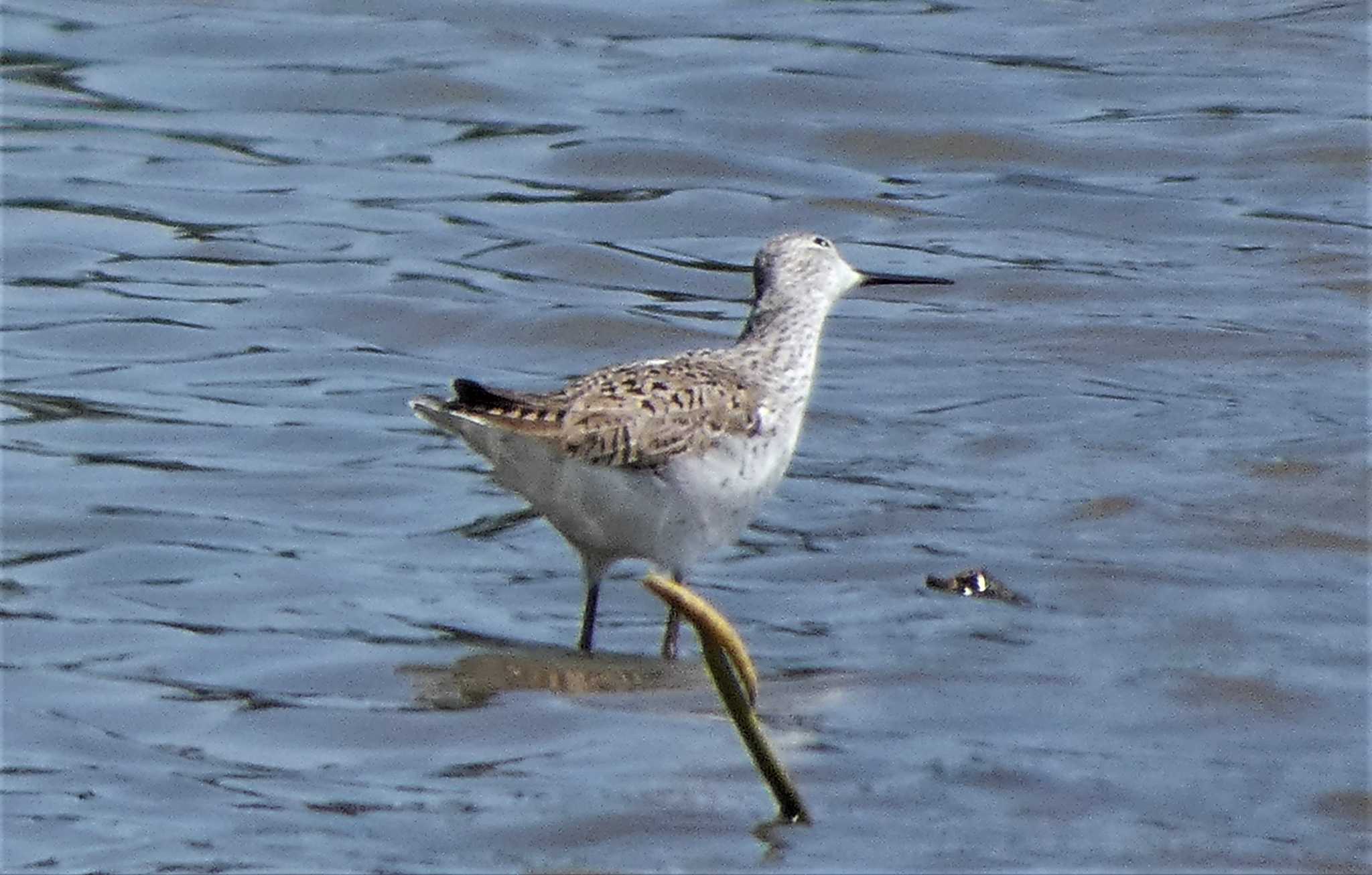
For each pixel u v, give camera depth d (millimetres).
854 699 11547
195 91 24656
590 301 19312
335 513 14750
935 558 13625
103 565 13703
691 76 24766
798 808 10172
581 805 10289
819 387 16984
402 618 12945
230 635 12586
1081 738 11055
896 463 15398
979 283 19375
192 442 16016
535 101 24250
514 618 12984
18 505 14625
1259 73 24938
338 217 21234
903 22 26828
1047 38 26219
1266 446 15406
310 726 11289
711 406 12273
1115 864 9703
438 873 9625
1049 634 12453
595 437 11969
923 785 10500
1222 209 21250
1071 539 13891
